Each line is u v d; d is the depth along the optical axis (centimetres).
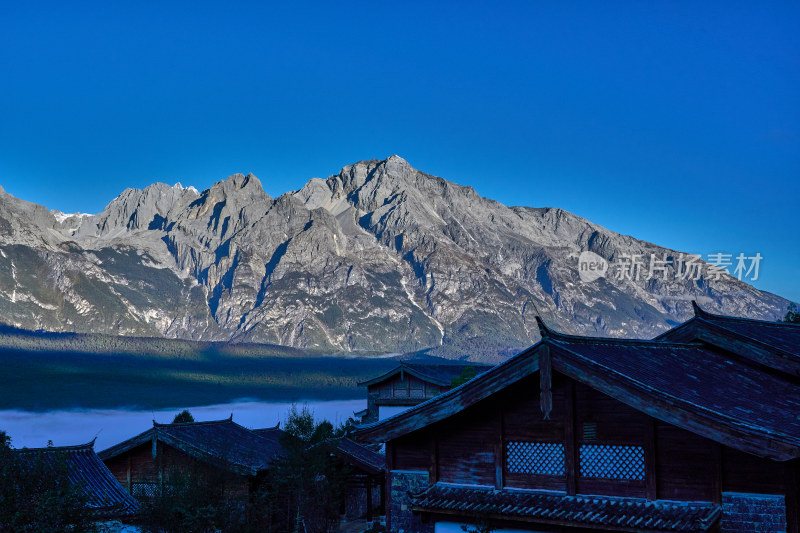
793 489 1730
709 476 1833
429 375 6694
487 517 2025
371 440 2253
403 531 2239
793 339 2695
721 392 2028
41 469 2405
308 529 4044
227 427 4838
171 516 3191
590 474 1986
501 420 2133
